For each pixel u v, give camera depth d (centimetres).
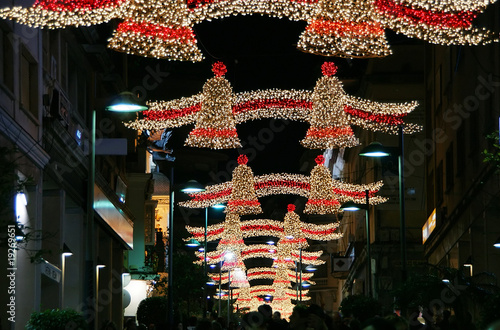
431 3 2069
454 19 2244
